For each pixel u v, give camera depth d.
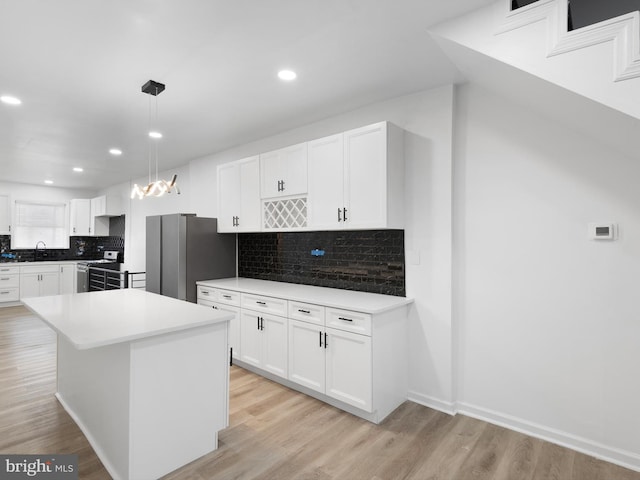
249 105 3.01
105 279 6.15
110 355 1.97
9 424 2.42
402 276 2.89
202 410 2.08
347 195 2.83
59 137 3.88
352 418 2.53
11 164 5.21
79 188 7.69
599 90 1.51
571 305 2.20
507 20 1.73
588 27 1.53
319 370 2.73
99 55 2.19
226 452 2.12
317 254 3.58
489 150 2.51
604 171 2.09
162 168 5.64
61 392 2.78
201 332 2.07
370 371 2.41
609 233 2.06
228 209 3.99
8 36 1.97
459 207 2.64
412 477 1.91
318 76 2.51
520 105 2.37
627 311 2.03
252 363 3.29
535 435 2.32
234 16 1.83
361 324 2.46
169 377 1.93
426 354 2.73
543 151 2.29
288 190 3.29
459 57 2.06
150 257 4.31
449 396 2.61
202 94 2.79
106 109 3.07
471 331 2.59
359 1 1.73
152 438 1.86
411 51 2.19
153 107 3.04
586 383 2.16
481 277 2.54
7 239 6.85
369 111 3.05
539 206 2.31
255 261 4.24
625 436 2.03
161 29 1.93
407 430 2.38
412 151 2.80
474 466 2.00
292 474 1.93
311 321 2.78
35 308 2.34
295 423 2.46
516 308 2.40
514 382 2.41
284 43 2.09
